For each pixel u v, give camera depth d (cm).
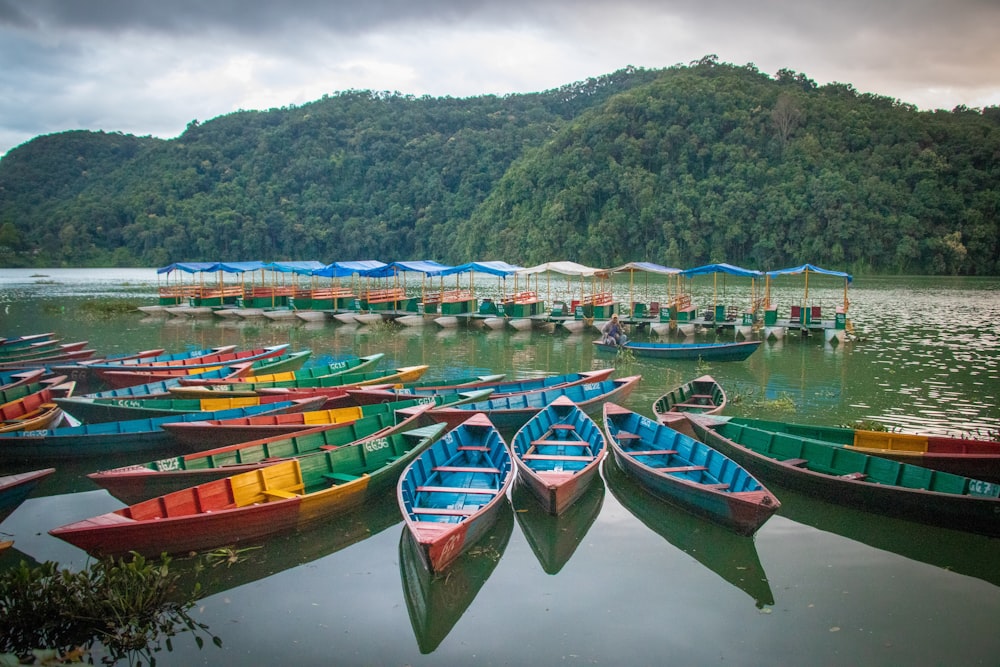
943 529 1062
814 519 1190
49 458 1396
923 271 9044
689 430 1576
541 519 1158
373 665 783
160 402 1700
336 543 1108
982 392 2116
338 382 2069
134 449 1451
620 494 1303
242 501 1103
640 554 1053
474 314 3894
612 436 1409
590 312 3644
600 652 802
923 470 1148
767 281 3547
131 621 849
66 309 4712
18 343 2880
